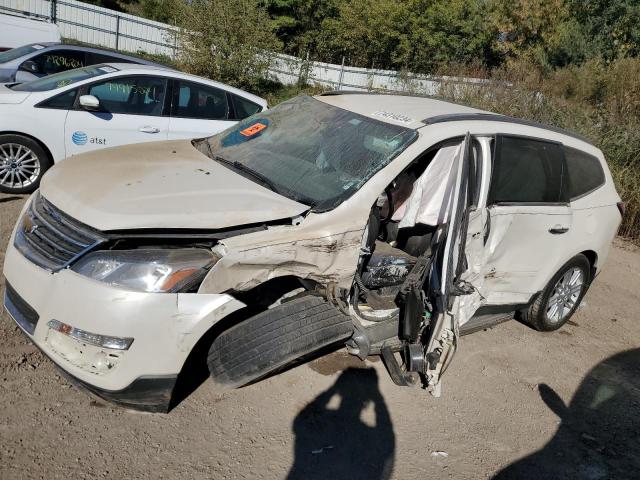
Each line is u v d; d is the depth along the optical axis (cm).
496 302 445
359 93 487
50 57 945
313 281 342
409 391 393
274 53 1764
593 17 2381
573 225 477
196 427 320
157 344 288
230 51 1680
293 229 324
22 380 330
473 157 373
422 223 395
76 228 301
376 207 381
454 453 342
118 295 283
